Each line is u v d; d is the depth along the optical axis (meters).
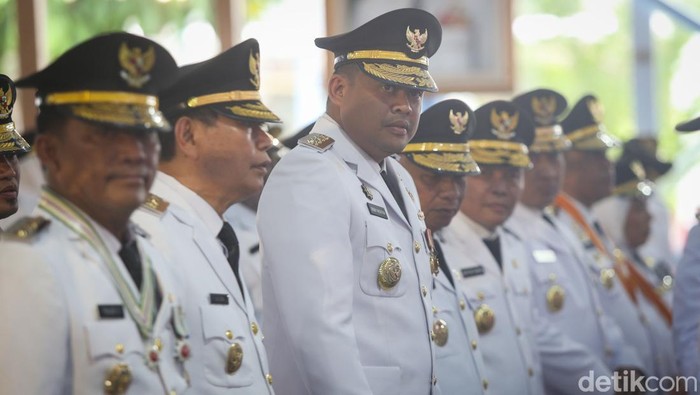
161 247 4.35
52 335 3.56
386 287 4.99
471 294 6.56
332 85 5.25
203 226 4.64
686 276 7.18
